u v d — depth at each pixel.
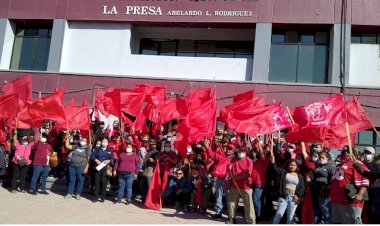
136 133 13.62
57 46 19.14
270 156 9.60
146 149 12.44
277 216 8.30
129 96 13.15
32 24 20.27
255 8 17.91
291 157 9.48
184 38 20.17
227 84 17.59
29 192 11.54
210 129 10.16
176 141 10.21
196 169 11.08
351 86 16.55
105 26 19.27
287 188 8.34
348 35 16.95
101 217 9.03
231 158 10.08
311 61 17.75
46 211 9.16
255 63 17.56
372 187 7.48
